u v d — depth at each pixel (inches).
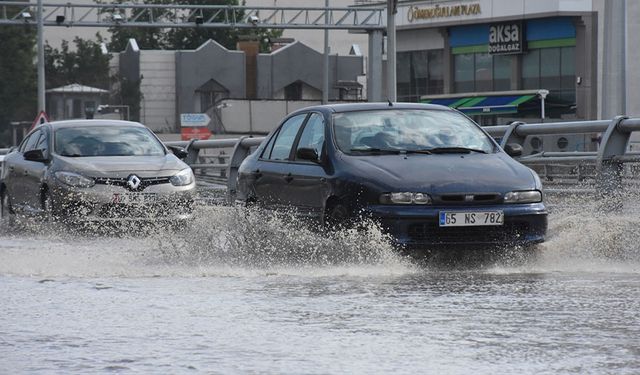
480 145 1195.3
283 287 917.2
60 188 1620.3
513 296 860.6
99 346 662.5
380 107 1238.9
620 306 805.2
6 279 983.6
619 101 3467.0
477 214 1057.5
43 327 730.8
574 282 949.8
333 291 891.4
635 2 6171.3
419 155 1143.6
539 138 1807.3
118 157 1695.4
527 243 1069.8
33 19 5610.2
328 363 608.4
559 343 660.7
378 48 5856.3
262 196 1262.3
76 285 939.3
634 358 616.4
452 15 6604.3
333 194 1110.4
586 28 6067.9
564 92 6176.2
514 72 6368.1
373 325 727.1
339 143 1166.3
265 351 642.8
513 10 6269.7
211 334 698.8
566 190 1582.2
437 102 6712.6
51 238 1507.1
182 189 1632.6
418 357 622.2
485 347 649.6
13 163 1841.8
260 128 7096.5
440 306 807.7
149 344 667.4
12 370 596.4
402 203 1056.8
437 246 1053.2
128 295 876.0
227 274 1009.5
